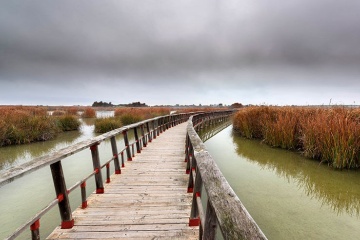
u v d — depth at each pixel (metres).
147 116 21.86
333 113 8.82
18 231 1.96
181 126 17.25
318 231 3.70
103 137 4.12
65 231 2.82
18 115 13.31
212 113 21.62
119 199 3.79
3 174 1.80
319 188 5.48
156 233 2.78
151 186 4.41
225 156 8.57
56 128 13.79
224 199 1.23
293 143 9.39
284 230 3.71
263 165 7.38
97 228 2.89
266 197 4.97
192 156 4.00
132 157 6.88
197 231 2.83
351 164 6.90
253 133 12.40
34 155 8.97
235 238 0.89
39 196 5.11
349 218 4.12
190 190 4.09
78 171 6.75
